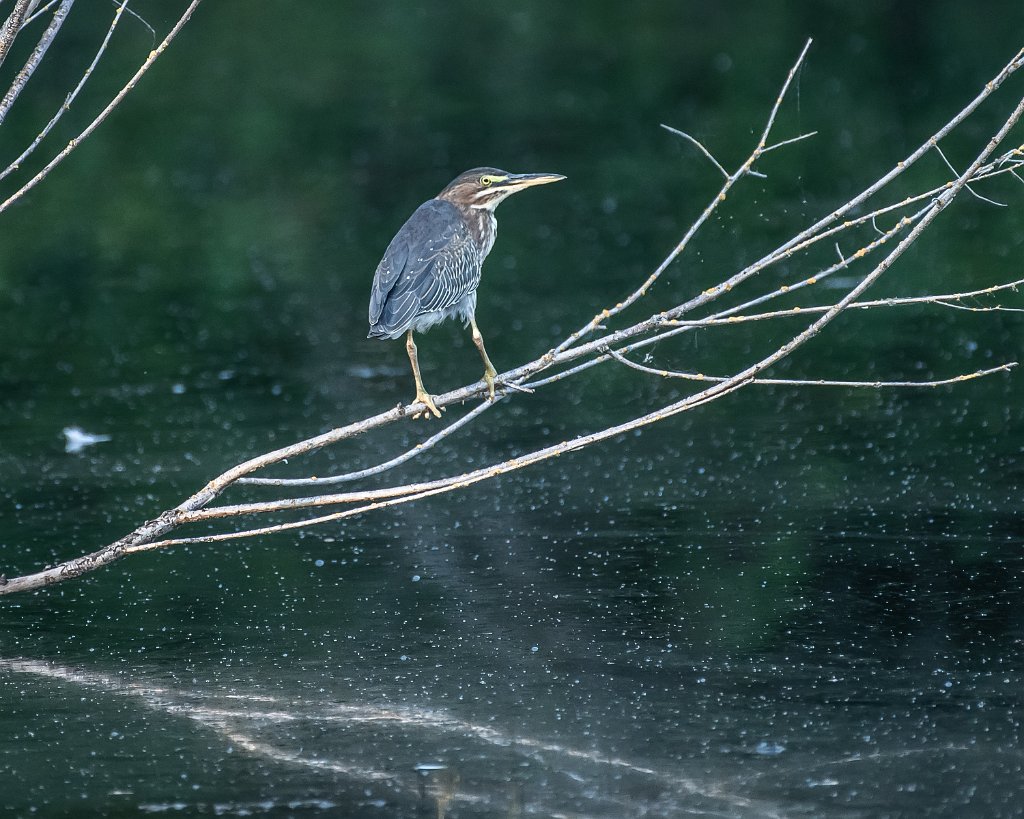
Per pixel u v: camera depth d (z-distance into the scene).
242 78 31.53
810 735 6.91
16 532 10.20
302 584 9.20
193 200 22.61
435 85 30.97
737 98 27.84
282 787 6.47
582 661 7.87
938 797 6.27
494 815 6.20
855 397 13.30
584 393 13.88
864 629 8.22
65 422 13.11
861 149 23.50
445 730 7.05
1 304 17.52
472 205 9.80
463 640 8.22
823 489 10.82
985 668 7.64
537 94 29.56
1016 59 7.29
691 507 10.56
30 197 22.83
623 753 6.76
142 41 32.91
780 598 8.73
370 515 10.61
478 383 8.23
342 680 7.68
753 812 6.18
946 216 19.94
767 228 19.77
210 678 7.73
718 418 12.88
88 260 19.56
